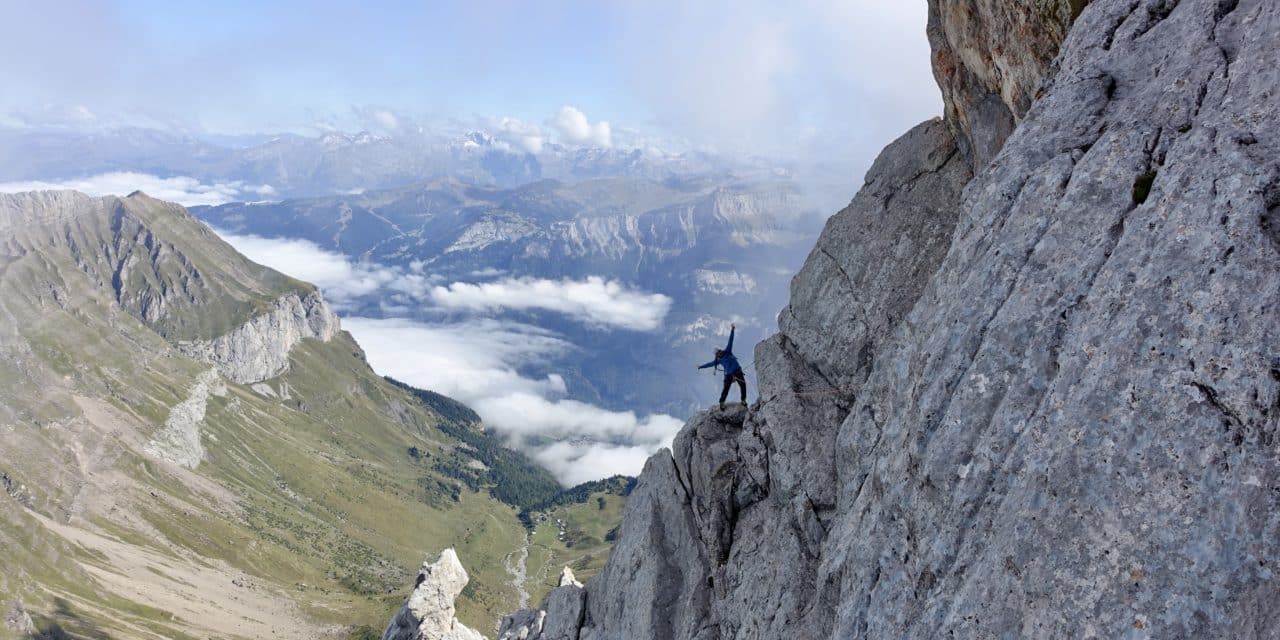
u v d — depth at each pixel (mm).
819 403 32406
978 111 29484
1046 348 14289
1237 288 11648
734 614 31391
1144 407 12000
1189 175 13258
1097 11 18531
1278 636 9656
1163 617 10703
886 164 35719
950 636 13680
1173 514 11094
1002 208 17297
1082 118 16734
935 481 15531
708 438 38312
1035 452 13375
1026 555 12711
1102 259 14211
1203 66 14883
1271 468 10445
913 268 31391
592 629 47219
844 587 18422
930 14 31641
